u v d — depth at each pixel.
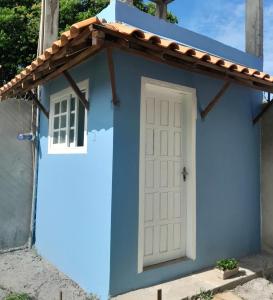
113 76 3.60
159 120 4.41
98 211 3.90
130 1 4.80
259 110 5.54
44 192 5.33
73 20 11.16
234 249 4.98
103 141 3.88
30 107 5.69
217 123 4.86
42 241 5.29
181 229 4.55
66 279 4.36
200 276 4.27
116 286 3.67
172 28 4.77
